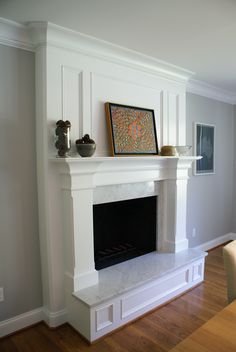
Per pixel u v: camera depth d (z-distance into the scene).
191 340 1.10
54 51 2.17
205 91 3.87
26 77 2.19
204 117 3.94
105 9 1.84
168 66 2.96
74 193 2.21
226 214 4.59
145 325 2.34
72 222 2.22
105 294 2.20
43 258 2.33
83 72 2.36
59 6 1.79
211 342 1.09
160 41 2.37
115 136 2.57
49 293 2.30
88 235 2.32
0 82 2.07
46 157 2.18
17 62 2.14
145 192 3.01
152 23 2.04
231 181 4.63
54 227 2.26
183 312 2.54
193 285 3.02
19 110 2.17
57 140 2.19
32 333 2.23
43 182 2.23
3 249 2.16
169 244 3.19
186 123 3.65
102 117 2.53
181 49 2.55
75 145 2.34
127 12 1.88
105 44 2.38
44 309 2.37
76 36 2.21
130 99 2.76
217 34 2.23
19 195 2.22
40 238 2.34
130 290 2.34
